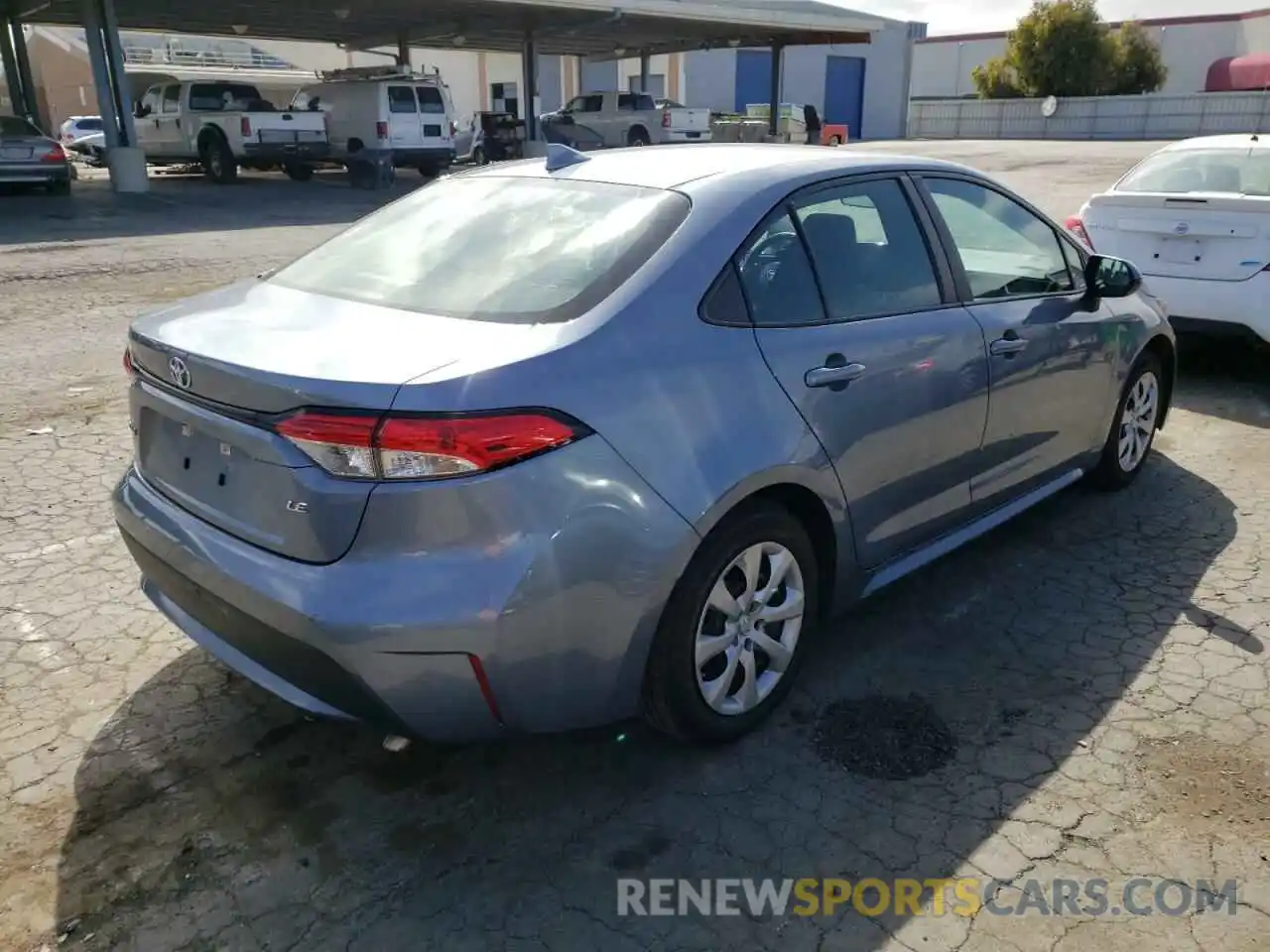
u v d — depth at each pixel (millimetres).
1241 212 6223
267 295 3170
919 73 60531
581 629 2521
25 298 9961
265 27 26844
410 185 23172
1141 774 2957
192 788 2932
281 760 3061
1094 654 3600
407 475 2328
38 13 22938
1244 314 6266
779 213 3133
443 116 23469
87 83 45312
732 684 3039
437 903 2520
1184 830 2730
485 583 2357
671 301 2775
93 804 2857
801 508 3172
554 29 25516
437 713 2471
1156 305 5039
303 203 19328
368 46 30125
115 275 11305
